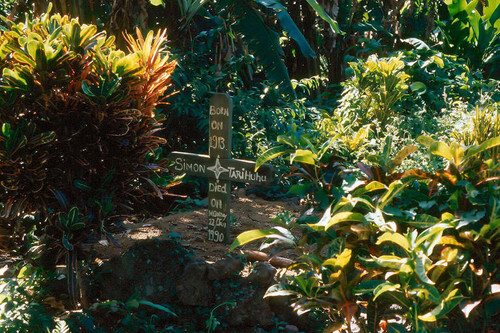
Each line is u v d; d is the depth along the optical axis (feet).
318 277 8.56
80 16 22.57
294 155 9.19
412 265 7.14
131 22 21.36
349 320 7.97
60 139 10.32
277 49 22.86
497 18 27.81
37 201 10.62
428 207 8.07
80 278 11.42
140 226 15.42
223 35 23.76
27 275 11.70
